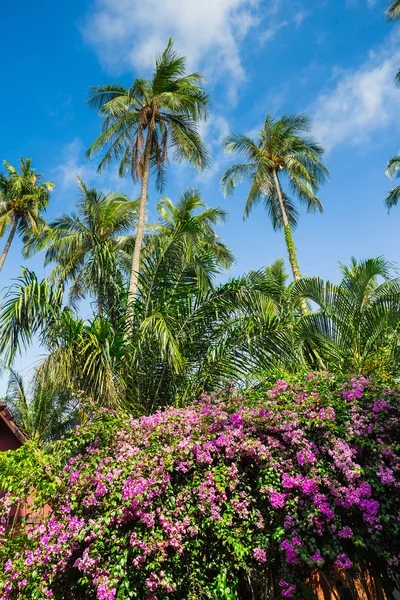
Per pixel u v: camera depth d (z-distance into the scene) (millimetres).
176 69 11398
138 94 11906
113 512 3418
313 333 8328
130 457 3842
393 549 3295
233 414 4141
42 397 9453
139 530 3424
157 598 3256
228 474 3688
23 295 5781
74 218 13023
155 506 3576
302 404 4016
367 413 3789
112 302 7266
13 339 5680
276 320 6312
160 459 3766
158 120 12203
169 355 5875
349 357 7828
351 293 8523
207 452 3812
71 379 5691
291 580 3268
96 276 7184
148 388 6199
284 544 3186
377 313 8117
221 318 6793
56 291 6301
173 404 6086
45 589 3359
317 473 3518
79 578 3479
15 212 20922
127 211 14891
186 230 7293
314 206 15547
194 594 3307
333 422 3811
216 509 3453
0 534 3971
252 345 6301
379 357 5957
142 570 3338
